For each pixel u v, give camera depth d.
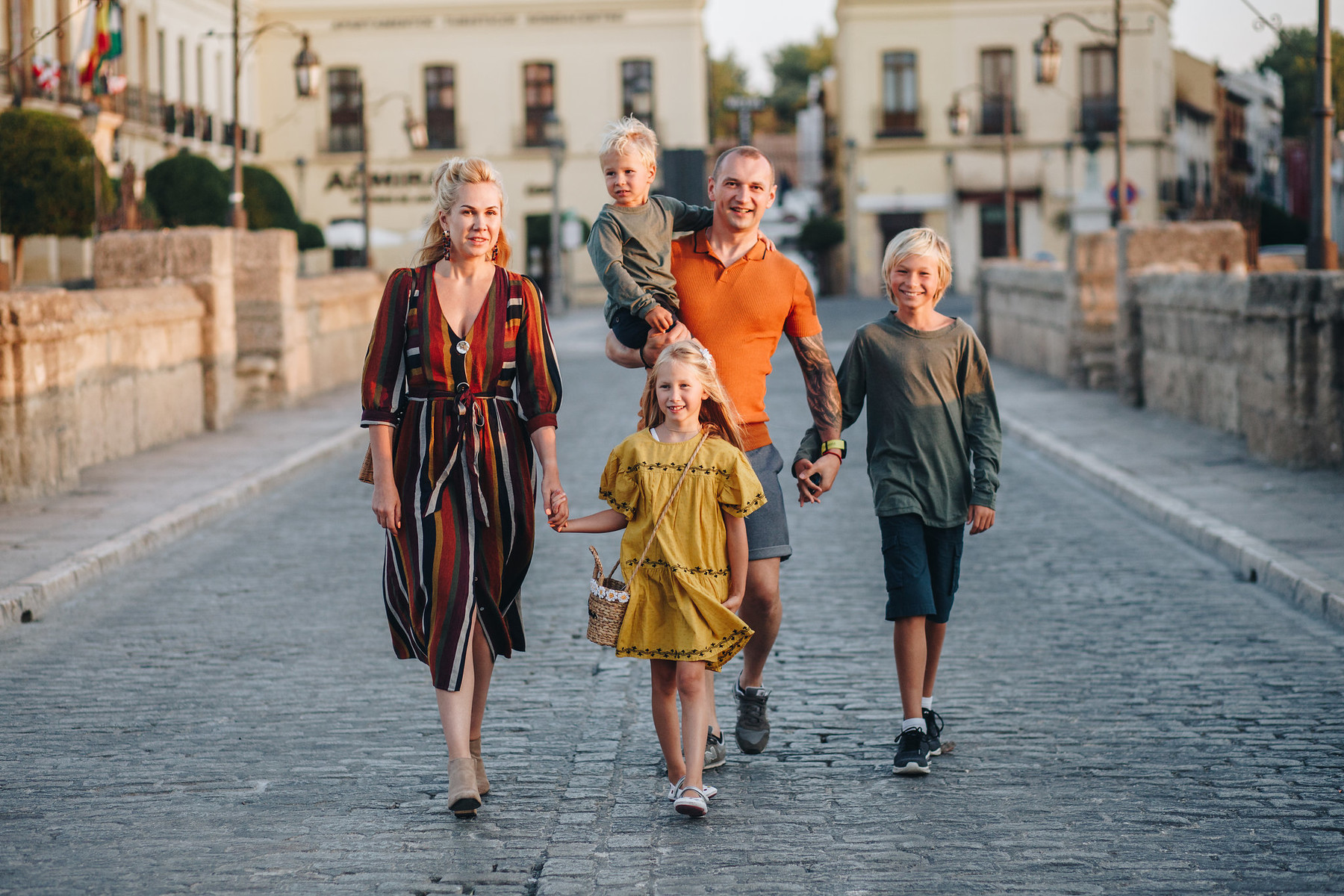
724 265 5.36
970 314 42.88
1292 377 12.66
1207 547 10.00
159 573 9.52
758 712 5.65
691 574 4.95
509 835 4.83
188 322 16.44
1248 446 13.78
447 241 5.18
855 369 5.70
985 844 4.71
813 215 63.00
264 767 5.58
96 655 7.39
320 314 22.58
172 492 12.19
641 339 5.27
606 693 6.60
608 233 5.26
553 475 5.07
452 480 5.00
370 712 6.33
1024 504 12.17
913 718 5.43
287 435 16.62
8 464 11.55
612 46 56.28
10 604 8.06
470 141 56.94
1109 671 6.91
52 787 5.36
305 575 9.43
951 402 5.62
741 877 4.43
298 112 57.09
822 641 7.52
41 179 25.77
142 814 5.06
